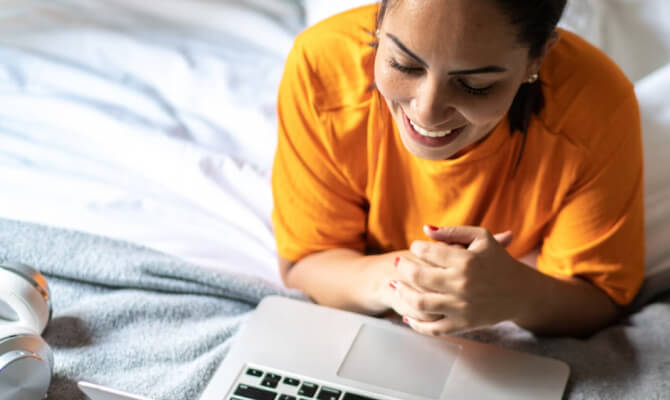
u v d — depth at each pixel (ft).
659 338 3.29
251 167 4.28
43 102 4.55
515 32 2.49
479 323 2.99
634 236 3.40
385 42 2.64
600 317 3.48
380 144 3.33
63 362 3.16
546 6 2.53
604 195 3.28
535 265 3.66
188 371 3.12
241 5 5.51
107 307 3.40
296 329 3.19
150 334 3.35
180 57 4.99
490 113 2.68
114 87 4.73
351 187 3.53
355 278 3.38
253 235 4.05
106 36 5.11
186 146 4.30
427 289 2.94
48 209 3.95
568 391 3.05
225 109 4.69
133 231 3.92
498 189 3.34
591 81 3.17
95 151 4.35
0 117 4.51
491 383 2.98
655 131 4.09
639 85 4.21
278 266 3.85
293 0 5.57
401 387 2.95
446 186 3.32
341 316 3.26
